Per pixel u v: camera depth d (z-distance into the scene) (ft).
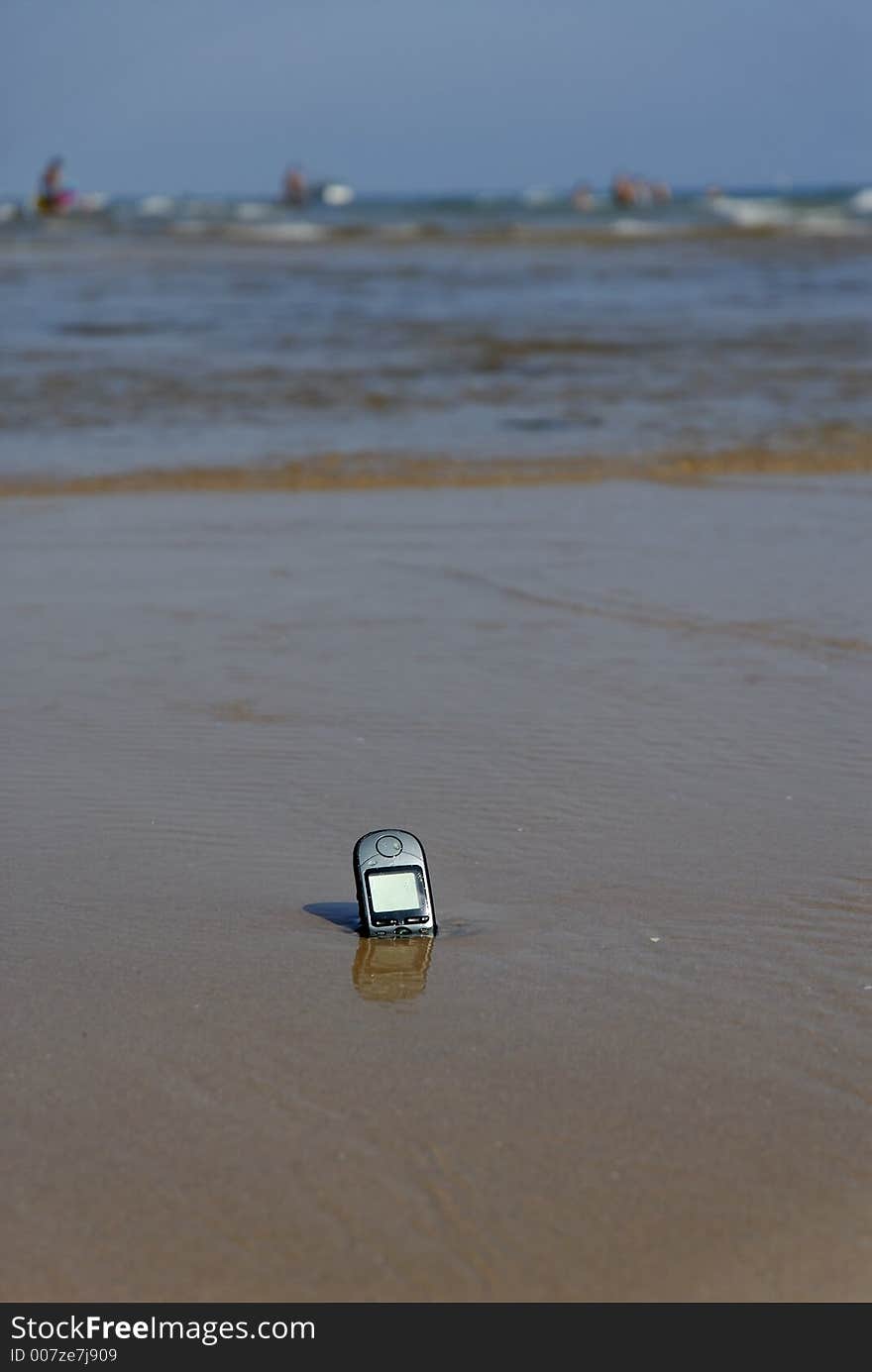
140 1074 11.09
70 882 14.66
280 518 31.89
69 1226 9.42
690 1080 11.05
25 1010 12.03
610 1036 11.68
